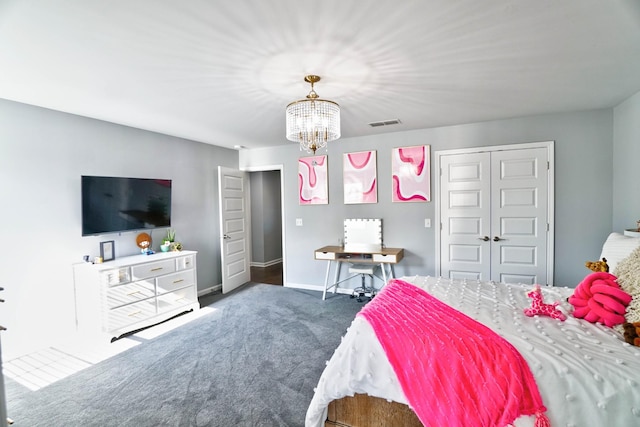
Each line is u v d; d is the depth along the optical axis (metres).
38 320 2.91
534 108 3.23
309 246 4.88
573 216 3.44
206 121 3.50
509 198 3.70
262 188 6.65
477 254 3.88
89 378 2.40
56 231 3.04
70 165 3.15
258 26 1.67
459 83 2.51
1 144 2.70
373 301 2.03
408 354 1.43
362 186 4.45
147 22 1.61
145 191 3.73
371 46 1.90
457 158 3.92
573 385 1.18
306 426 1.59
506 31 1.75
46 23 1.59
